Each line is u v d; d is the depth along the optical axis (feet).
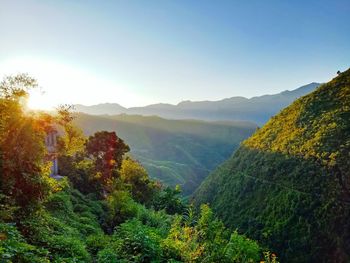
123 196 88.12
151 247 41.24
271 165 322.14
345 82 379.96
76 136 100.94
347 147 278.46
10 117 41.70
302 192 263.90
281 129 379.76
